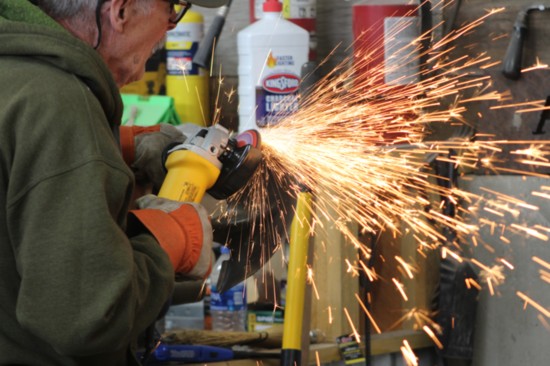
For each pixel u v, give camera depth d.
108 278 1.86
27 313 1.85
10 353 1.99
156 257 2.04
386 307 3.69
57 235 1.86
